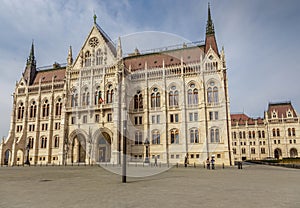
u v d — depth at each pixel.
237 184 16.55
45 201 10.29
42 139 72.25
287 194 12.18
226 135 54.12
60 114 71.44
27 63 84.25
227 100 55.97
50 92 74.19
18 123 76.06
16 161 69.81
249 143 120.75
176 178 20.94
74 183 17.20
